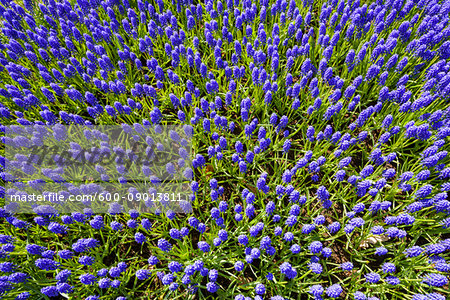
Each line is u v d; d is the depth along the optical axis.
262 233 0.99
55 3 1.33
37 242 1.00
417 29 1.19
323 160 0.98
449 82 1.05
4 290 0.89
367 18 1.21
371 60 1.15
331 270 0.96
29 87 1.18
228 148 1.11
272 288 0.94
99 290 0.95
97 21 1.26
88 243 0.91
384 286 0.93
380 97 1.06
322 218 0.92
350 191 1.01
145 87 1.11
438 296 0.85
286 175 0.95
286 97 1.18
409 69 1.22
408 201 1.01
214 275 0.87
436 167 1.00
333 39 1.15
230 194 1.09
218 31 1.33
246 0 1.27
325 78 1.10
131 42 1.34
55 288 0.89
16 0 1.52
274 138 1.17
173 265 0.87
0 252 0.92
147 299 0.96
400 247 0.98
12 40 1.19
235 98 1.19
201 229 0.93
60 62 1.18
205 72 1.14
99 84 1.13
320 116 1.15
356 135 1.17
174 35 1.21
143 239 0.93
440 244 0.91
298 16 1.19
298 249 0.89
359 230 1.02
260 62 1.14
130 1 1.46
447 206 0.92
